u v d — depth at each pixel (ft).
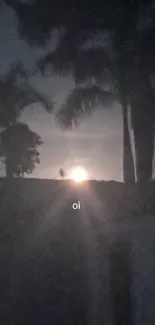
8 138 51.42
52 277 21.93
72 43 51.70
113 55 51.72
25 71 52.80
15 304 18.97
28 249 25.89
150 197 38.78
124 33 51.21
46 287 20.63
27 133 51.80
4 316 17.97
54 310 18.35
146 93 51.88
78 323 17.44
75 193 39.37
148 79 51.70
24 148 51.55
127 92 52.13
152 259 23.94
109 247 26.22
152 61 51.16
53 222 31.53
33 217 32.65
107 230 29.84
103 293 19.77
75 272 22.49
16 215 33.04
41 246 26.40
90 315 17.89
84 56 51.47
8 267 23.31
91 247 26.16
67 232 29.14
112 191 40.93
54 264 23.66
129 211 34.94
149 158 52.34
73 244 26.73
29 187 41.88
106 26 51.37
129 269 22.62
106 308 18.30
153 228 30.32
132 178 51.52
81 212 34.01
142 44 51.08
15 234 28.89
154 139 53.11
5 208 34.81
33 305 18.76
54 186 42.19
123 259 24.09
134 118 52.85
